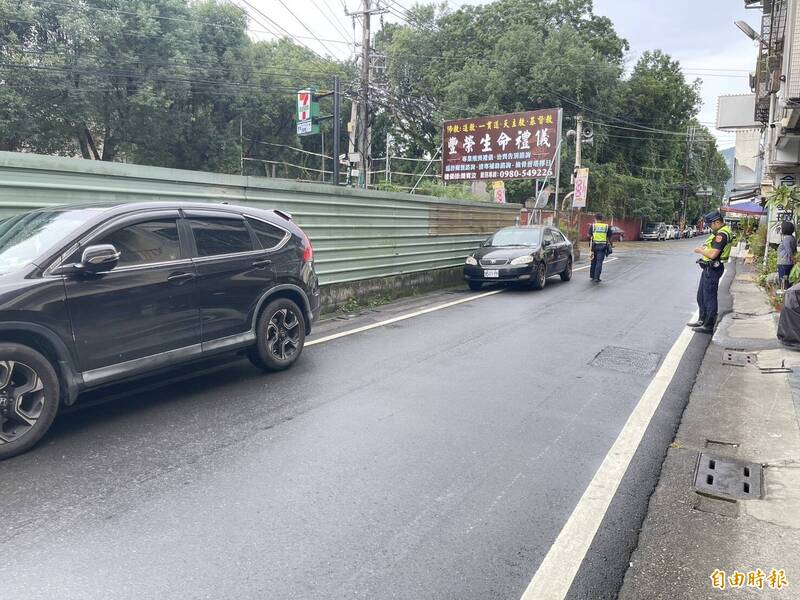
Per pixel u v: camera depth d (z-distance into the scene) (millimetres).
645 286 13586
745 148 33250
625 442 4289
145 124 24922
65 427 4453
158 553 2836
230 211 5586
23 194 5793
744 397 5383
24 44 21438
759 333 7918
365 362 6414
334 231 9742
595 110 36406
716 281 8047
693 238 60250
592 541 3016
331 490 3490
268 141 35094
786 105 8766
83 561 2764
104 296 4332
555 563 2820
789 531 3117
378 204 10867
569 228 21453
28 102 21109
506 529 3105
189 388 5430
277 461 3877
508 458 3975
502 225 16469
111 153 26875
